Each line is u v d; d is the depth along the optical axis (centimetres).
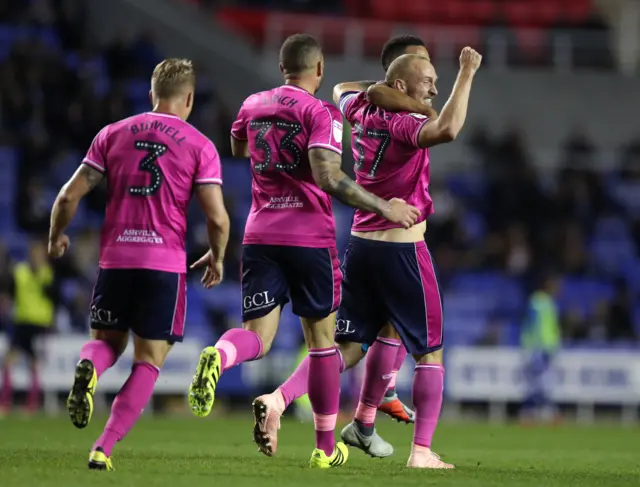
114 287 2200
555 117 9888
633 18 10362
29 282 5909
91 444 3306
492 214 8525
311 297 2356
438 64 9806
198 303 7412
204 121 8294
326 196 2375
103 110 8162
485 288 7956
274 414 2334
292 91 2377
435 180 8156
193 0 10306
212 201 2211
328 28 9900
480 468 2605
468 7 10688
